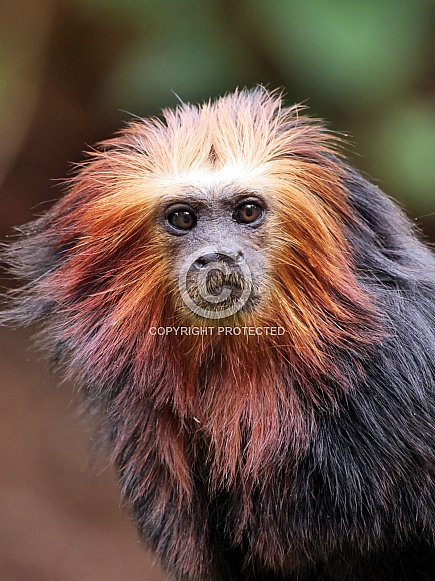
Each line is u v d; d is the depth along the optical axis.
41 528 15.26
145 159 6.43
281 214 6.19
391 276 6.45
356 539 6.24
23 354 16.61
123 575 14.96
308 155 6.58
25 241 6.99
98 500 15.67
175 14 13.31
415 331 6.22
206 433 6.39
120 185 6.39
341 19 12.62
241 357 6.26
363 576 6.60
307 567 6.61
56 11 14.78
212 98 13.23
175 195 6.15
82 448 15.88
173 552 6.74
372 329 6.17
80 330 6.47
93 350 6.40
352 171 6.79
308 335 6.20
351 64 12.61
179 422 6.42
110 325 6.36
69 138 16.02
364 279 6.43
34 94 15.16
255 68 13.17
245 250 6.12
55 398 16.31
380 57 12.70
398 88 13.20
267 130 6.56
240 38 13.19
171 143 6.45
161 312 6.29
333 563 6.61
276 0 12.67
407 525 6.19
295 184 6.34
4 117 15.12
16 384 16.30
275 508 6.30
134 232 6.29
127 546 15.27
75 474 15.76
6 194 16.20
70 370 6.55
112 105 13.67
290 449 6.23
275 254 6.19
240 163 6.34
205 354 6.28
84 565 15.06
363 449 6.12
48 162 16.23
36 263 6.89
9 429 15.88
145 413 6.48
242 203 6.14
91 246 6.40
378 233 6.71
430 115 13.32
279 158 6.44
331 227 6.37
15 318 6.85
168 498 6.59
